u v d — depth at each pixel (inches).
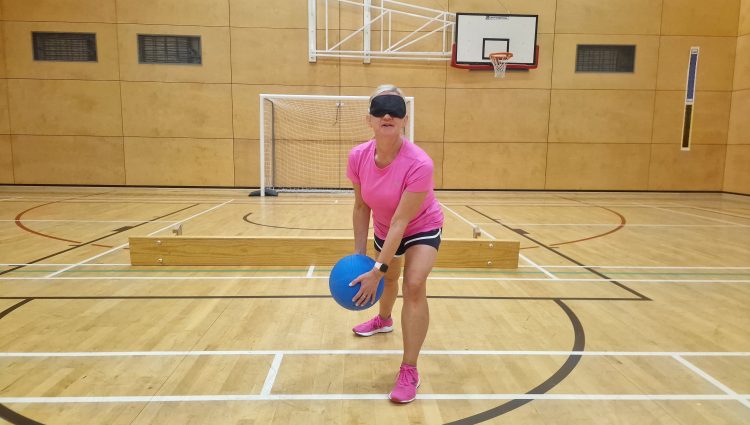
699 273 172.4
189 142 412.2
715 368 97.6
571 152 428.5
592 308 134.3
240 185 420.8
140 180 414.0
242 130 414.0
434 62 414.0
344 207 331.3
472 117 421.7
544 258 194.2
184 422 76.0
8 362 96.1
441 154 424.8
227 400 83.0
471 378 92.7
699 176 434.9
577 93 422.3
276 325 118.4
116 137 407.5
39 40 394.9
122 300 135.3
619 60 421.1
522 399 84.8
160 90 404.8
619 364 99.1
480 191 430.6
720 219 301.9
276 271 168.1
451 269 175.8
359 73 413.1
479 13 408.5
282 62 408.8
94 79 399.9
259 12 402.3
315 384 89.4
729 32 420.5
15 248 197.9
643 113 426.6
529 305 136.4
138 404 81.2
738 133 420.5
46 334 110.4
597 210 338.6
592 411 81.0
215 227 249.0
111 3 393.1
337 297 83.0
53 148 405.7
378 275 80.4
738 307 135.9
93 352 101.3
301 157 423.2
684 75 423.5
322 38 407.8
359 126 421.7
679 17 417.7
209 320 121.0
